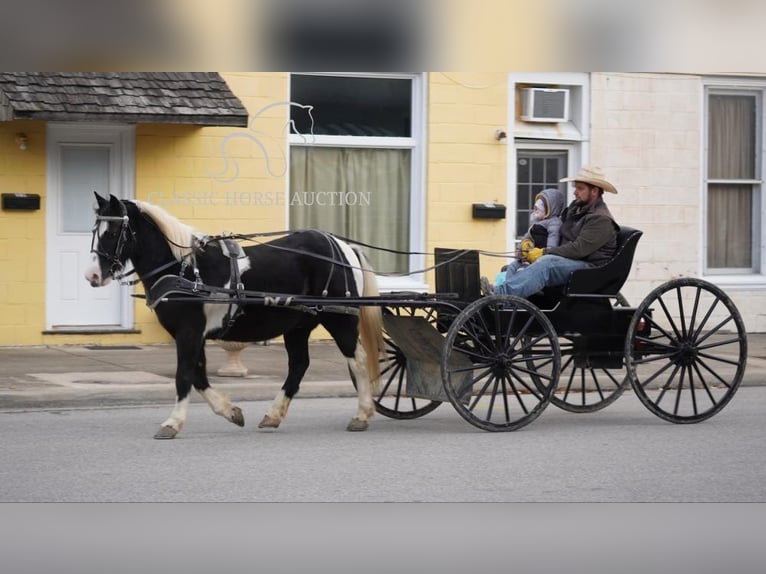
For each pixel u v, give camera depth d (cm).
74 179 1454
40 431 949
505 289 995
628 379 1044
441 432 978
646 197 1684
